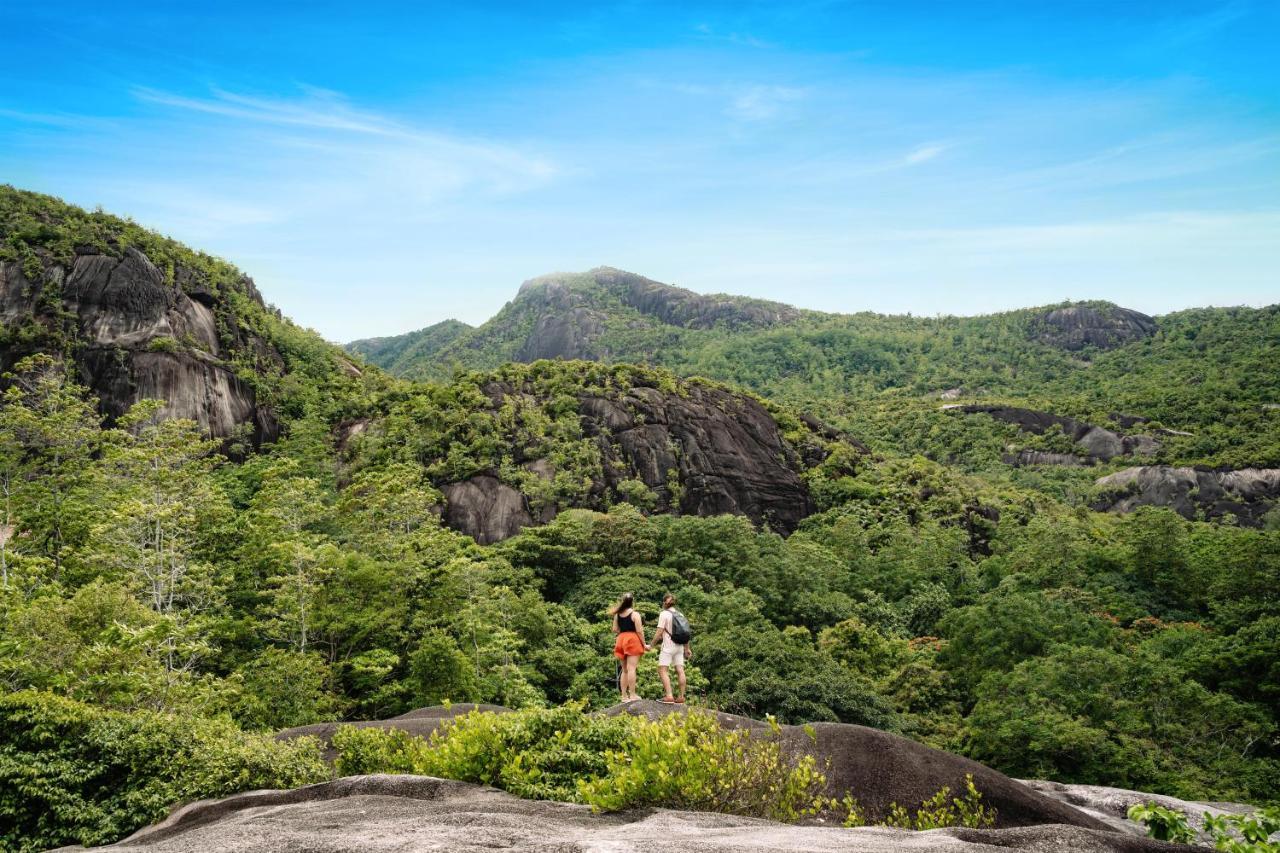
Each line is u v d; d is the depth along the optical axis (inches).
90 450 2257.6
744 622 2095.2
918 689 1726.1
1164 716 1423.5
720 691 1567.4
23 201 3491.6
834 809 419.2
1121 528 3100.4
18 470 2027.6
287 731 647.8
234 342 3659.0
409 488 2404.0
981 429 5949.8
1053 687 1465.3
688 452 3545.8
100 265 3280.0
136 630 1072.2
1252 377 6284.5
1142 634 2124.8
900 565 2967.5
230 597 1705.2
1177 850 276.4
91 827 437.1
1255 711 1471.5
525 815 319.6
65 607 1095.0
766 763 357.7
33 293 3134.8
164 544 1635.1
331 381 3912.4
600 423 3511.3
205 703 1035.3
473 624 1572.3
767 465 3715.6
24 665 905.5
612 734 414.9
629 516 2743.6
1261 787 1258.0
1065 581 2559.1
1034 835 279.0
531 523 2979.8
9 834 439.2
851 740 498.3
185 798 443.8
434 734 453.1
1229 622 2057.1
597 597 2172.7
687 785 331.9
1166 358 7795.3
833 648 2031.3
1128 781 1264.8
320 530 2257.6
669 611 592.1
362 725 648.4
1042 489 4970.5
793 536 3393.2
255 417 3467.0
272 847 268.2
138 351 3147.1
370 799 355.3
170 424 2087.8
